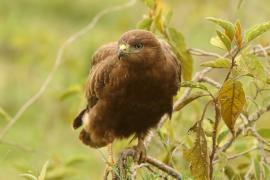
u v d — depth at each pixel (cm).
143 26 1228
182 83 1043
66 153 1805
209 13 1745
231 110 1023
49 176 1374
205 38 1917
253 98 1185
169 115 1188
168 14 1226
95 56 1205
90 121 1199
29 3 2525
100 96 1170
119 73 1141
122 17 1866
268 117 1558
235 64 1019
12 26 2350
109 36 1880
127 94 1148
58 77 1862
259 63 1010
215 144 1062
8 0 2484
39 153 1470
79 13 2552
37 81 2028
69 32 2455
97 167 1708
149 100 1153
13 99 2164
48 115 1852
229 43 1030
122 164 1094
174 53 1204
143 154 1168
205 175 1050
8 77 2184
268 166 1151
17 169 1312
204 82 1272
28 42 1880
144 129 1190
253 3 1608
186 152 1056
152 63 1127
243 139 1227
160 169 1129
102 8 2555
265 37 1385
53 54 1858
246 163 1241
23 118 2030
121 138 1209
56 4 2547
